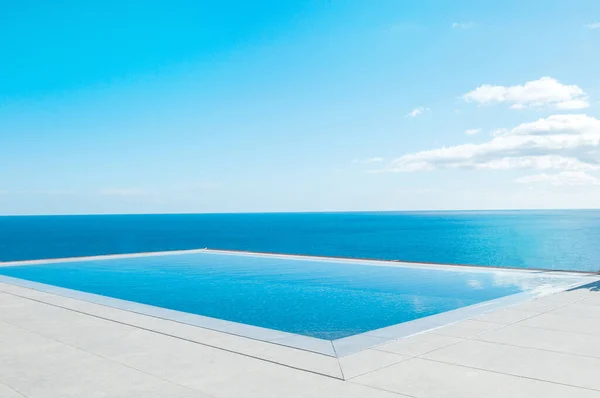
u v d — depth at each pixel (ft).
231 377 14.16
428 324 20.97
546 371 14.15
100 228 414.62
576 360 15.19
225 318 27.02
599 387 12.79
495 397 12.15
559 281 34.68
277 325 25.09
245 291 36.22
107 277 44.91
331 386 13.23
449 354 16.15
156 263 55.88
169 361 15.85
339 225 467.11
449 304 29.32
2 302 27.89
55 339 18.90
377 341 18.20
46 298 29.17
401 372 14.32
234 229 380.78
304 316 27.30
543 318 21.45
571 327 19.62
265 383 13.60
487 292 32.58
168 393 12.91
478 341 17.78
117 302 27.58
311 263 53.47
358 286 37.35
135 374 14.55
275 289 36.99
